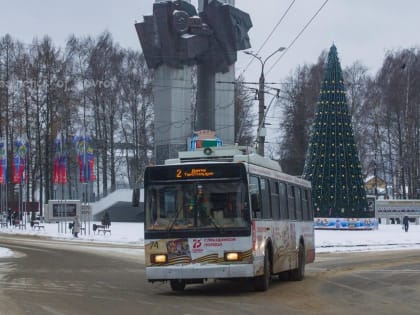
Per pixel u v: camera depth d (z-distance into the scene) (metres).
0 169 59.69
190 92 71.38
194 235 16.86
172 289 18.44
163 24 68.25
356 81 78.94
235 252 16.69
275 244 19.05
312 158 54.53
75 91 78.94
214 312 13.92
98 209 71.81
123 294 17.45
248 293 17.59
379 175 86.06
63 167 58.59
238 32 69.88
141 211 71.75
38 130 74.50
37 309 14.36
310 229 24.20
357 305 15.07
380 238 45.62
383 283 19.94
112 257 32.50
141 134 82.69
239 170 17.05
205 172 17.16
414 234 48.62
